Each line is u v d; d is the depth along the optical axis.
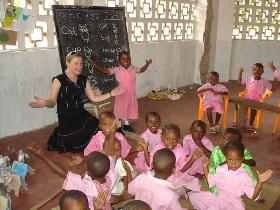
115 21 6.44
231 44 10.17
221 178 3.02
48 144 4.79
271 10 10.42
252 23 10.45
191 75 9.81
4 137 5.25
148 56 8.05
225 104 5.88
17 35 5.21
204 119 6.60
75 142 4.64
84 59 5.86
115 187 3.34
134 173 3.80
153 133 4.05
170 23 8.68
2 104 5.14
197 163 4.08
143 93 8.18
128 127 5.78
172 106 7.44
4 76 5.09
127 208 2.00
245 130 5.95
